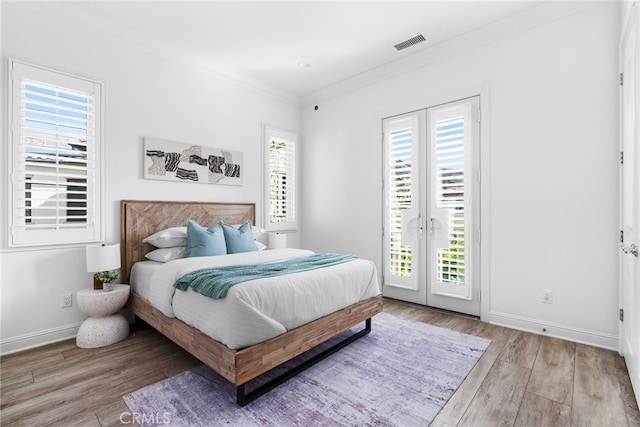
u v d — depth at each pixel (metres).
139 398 1.80
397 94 3.77
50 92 2.62
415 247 3.60
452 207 3.30
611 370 2.10
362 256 4.16
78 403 1.76
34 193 2.53
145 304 2.62
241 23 2.94
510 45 2.91
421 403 1.76
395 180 3.80
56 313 2.65
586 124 2.53
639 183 1.72
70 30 2.72
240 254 2.97
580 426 1.56
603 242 2.47
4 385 1.94
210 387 1.91
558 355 2.33
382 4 2.68
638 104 1.75
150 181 3.25
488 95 3.03
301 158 4.91
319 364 2.21
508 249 2.93
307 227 4.84
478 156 3.13
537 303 2.78
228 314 1.75
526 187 2.82
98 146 2.86
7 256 2.43
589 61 2.52
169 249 3.03
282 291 2.00
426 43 3.32
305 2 2.64
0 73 2.38
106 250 2.58
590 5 2.51
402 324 3.01
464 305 3.27
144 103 3.19
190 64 3.56
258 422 1.60
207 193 3.75
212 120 3.79
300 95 4.82
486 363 2.22
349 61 3.71
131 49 3.10
